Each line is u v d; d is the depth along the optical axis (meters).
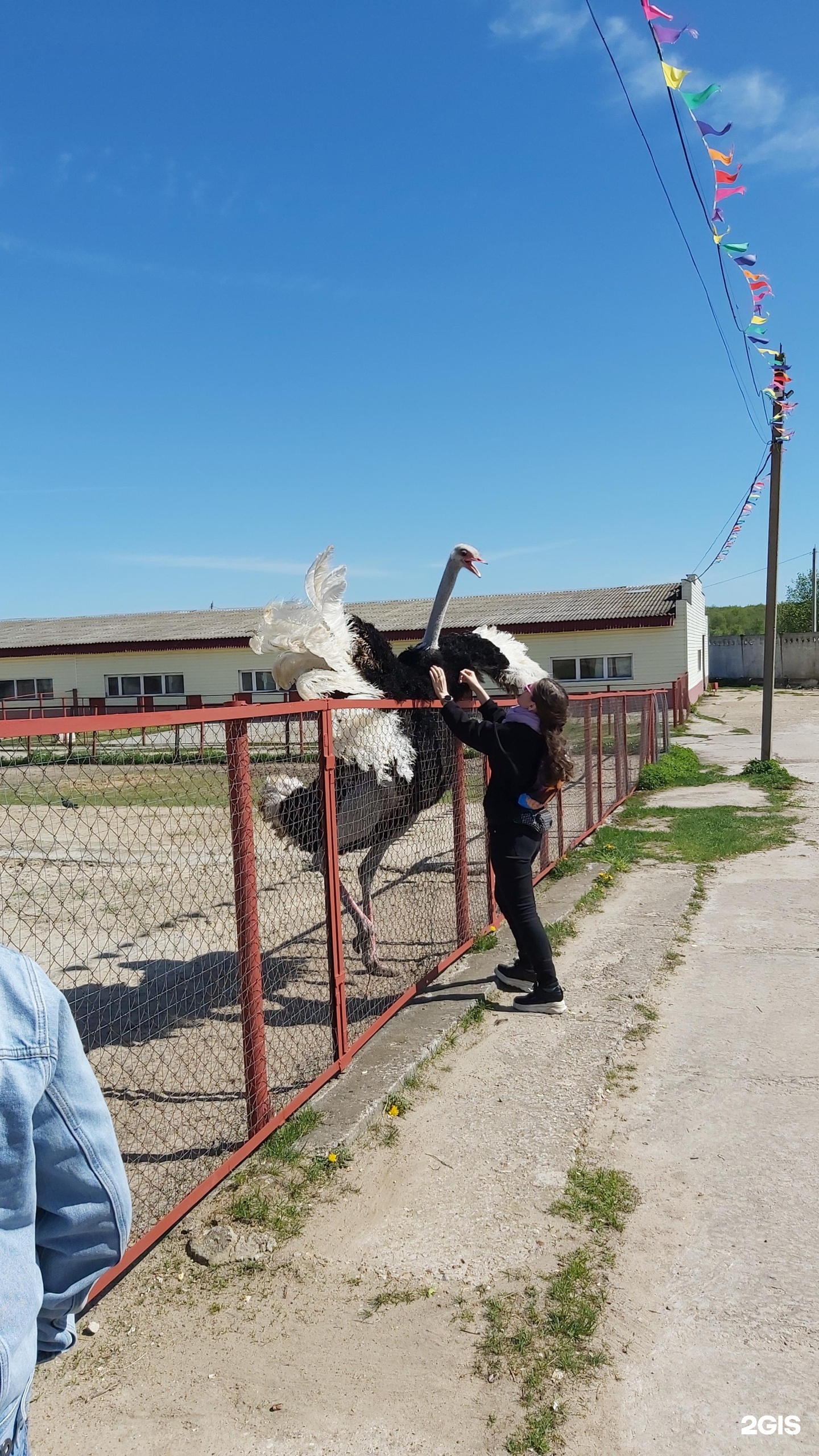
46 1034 1.39
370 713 4.93
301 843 4.69
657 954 6.31
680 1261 3.17
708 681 39.47
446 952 6.16
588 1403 2.58
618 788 12.12
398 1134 4.02
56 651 29.52
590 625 27.28
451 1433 2.49
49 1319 1.53
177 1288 3.07
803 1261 3.15
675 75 6.06
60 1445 2.47
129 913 7.11
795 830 10.45
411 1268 3.15
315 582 5.14
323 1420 2.54
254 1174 3.66
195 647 28.86
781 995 5.55
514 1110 4.20
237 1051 4.77
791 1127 4.02
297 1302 2.99
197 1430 2.52
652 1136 3.99
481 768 8.62
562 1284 3.04
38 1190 1.45
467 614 29.94
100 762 3.79
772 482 15.00
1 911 3.65
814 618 51.22
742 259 8.74
